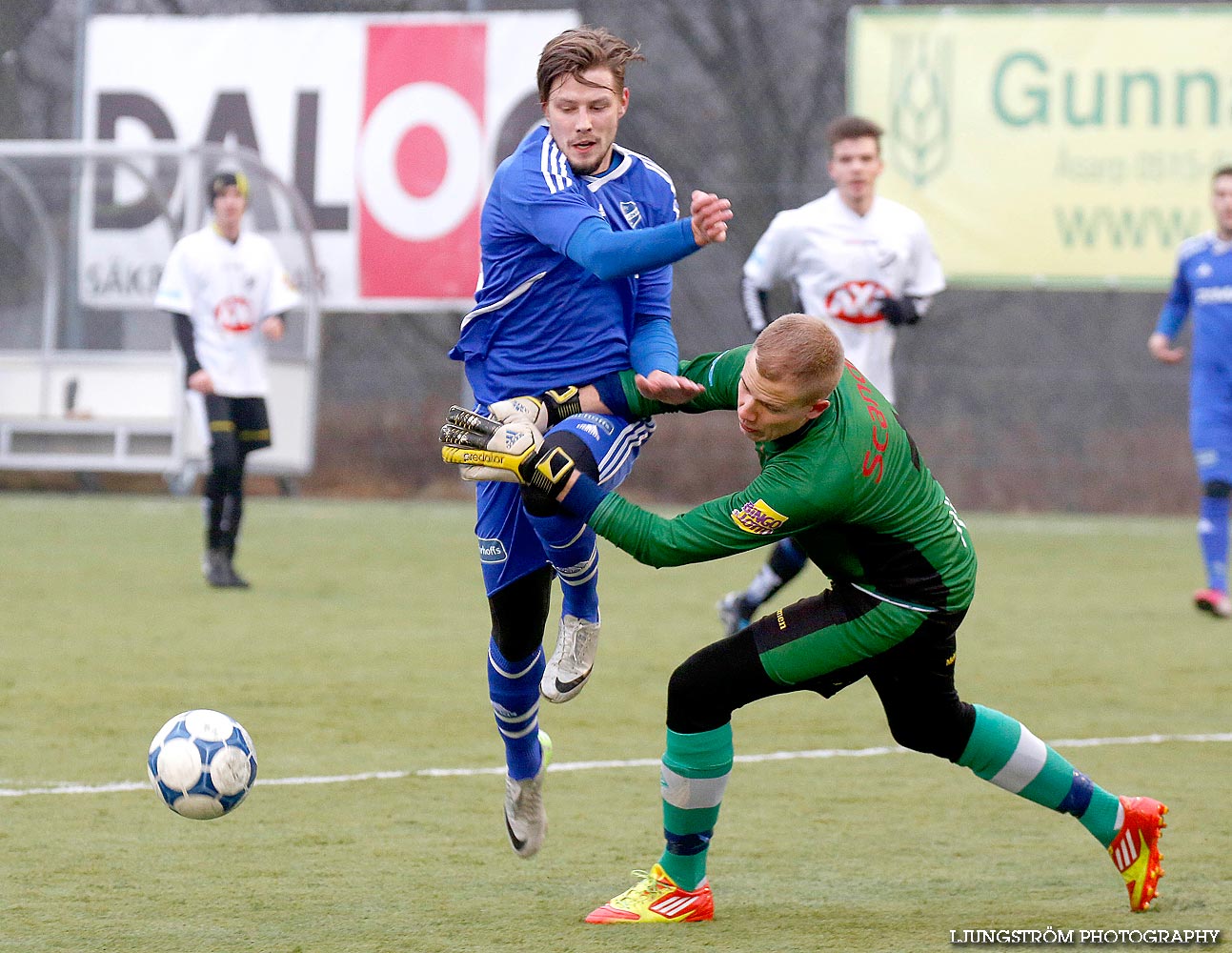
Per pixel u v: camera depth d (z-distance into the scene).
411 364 60.44
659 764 20.27
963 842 16.66
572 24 52.28
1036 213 49.72
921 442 58.66
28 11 58.84
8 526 47.25
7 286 55.62
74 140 54.47
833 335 12.94
